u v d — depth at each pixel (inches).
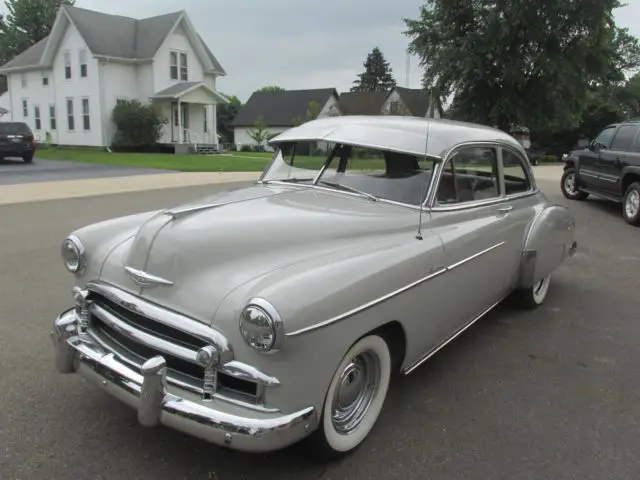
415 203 143.8
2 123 911.0
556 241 201.5
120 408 132.6
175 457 115.0
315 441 109.2
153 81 1316.4
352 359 112.7
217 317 99.3
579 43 681.6
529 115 704.4
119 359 111.3
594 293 239.8
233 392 99.4
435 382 153.1
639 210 404.8
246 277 104.7
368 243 124.6
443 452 120.3
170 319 102.6
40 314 191.9
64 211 413.4
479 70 668.1
